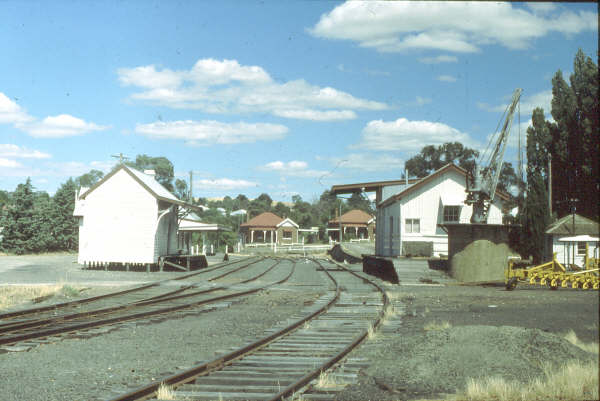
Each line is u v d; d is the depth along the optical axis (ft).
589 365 26.11
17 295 66.08
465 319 47.32
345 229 342.85
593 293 71.00
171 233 136.67
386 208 149.38
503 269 90.89
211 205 553.23
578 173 125.59
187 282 89.81
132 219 121.80
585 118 126.00
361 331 40.86
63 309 55.31
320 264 147.43
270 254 228.63
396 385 25.62
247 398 23.40
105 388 25.88
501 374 25.80
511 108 104.83
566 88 130.00
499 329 30.40
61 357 32.63
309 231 341.62
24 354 33.40
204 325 45.24
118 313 52.01
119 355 33.27
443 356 28.30
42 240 199.21
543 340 28.55
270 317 50.29
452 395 23.70
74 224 213.87
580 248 110.22
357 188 163.02
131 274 107.45
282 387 24.93
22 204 197.67
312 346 35.22
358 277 99.96
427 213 129.29
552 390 23.30
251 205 492.54
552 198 129.49
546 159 132.77
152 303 60.13
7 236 195.31
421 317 49.32
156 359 32.14
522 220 116.16
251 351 33.42
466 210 127.03
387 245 146.00
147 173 147.74
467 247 89.71
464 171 129.39
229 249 248.52
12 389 25.63
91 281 90.12
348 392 24.63
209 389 25.02
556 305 57.82
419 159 324.60
